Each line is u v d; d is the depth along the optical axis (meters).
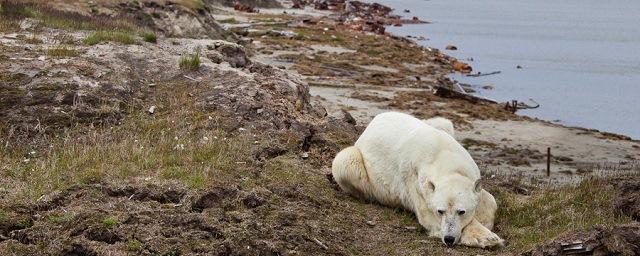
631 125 40.94
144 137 17.86
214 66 23.62
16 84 19.97
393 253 12.72
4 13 33.56
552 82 56.34
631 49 85.06
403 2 167.00
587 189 16.08
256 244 11.81
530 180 22.20
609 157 28.36
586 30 111.12
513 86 52.75
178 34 50.09
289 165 16.78
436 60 59.06
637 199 14.23
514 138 31.09
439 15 130.38
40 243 11.57
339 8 116.19
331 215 14.13
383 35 73.19
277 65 47.28
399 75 47.75
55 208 12.88
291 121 20.12
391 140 15.07
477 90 49.62
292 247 12.12
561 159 27.44
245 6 94.56
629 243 11.27
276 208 13.72
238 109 20.08
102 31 29.45
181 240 11.86
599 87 55.25
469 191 13.38
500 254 12.70
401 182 14.67
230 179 14.87
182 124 18.95
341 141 19.38
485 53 74.56
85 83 20.47
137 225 12.20
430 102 37.94
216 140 17.75
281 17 86.88
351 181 15.51
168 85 21.86
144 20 48.94
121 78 21.44
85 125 18.47
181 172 14.87
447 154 14.11
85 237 11.77
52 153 16.39
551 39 94.00
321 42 60.72
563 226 13.70
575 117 42.44
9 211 12.49
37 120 18.22
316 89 39.28
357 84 42.25
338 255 12.26
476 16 132.88
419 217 14.08
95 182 14.01
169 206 13.16
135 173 14.75
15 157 16.23
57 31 30.53
